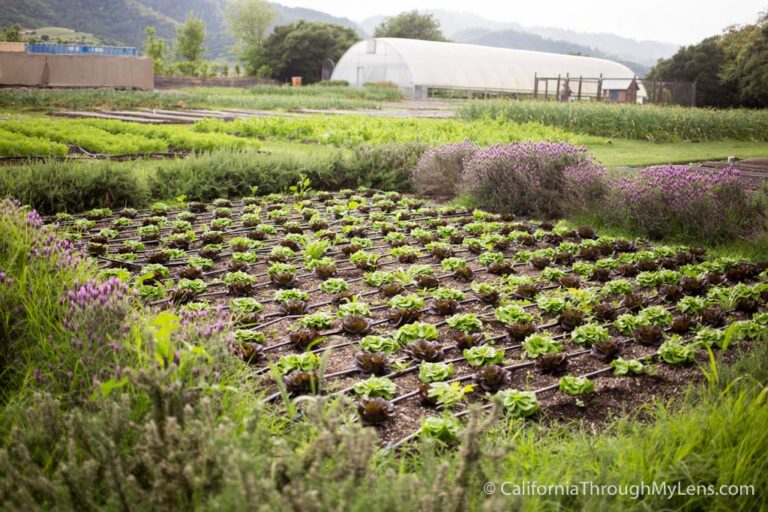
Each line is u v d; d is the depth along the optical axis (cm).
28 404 297
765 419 292
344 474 201
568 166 979
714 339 453
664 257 714
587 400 379
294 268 618
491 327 497
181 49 7469
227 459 202
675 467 270
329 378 397
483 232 823
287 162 1146
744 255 734
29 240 444
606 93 4525
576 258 710
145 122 2266
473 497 220
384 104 4162
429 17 10069
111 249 699
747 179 1259
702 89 5200
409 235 809
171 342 305
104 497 226
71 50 5028
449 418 326
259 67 8269
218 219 846
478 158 1050
